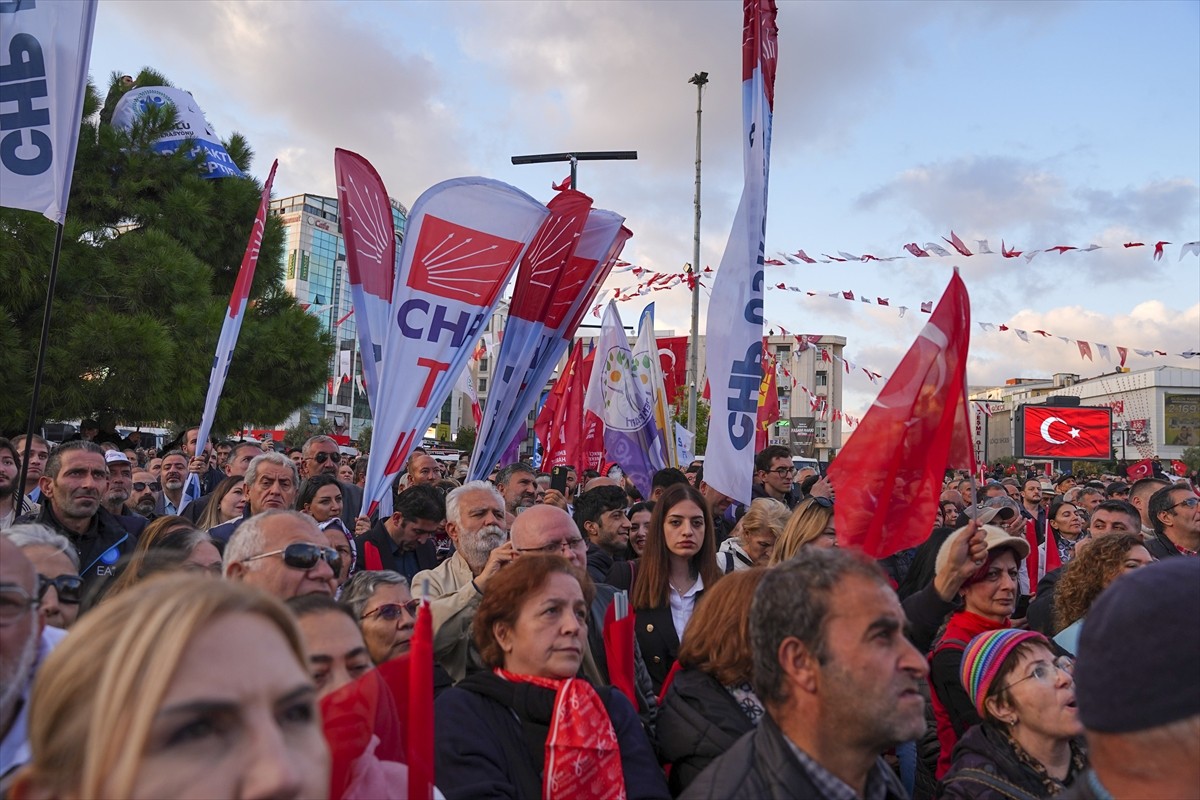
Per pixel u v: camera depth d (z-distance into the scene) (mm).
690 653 3180
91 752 1020
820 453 71062
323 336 18328
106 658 1071
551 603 2924
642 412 9688
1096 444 44375
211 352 15570
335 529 4590
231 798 1058
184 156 17172
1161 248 9711
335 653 2205
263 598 1186
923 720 2064
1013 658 2914
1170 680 1466
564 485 9500
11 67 4230
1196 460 62000
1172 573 1546
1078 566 4117
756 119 5715
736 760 2199
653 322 10531
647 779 2830
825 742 2086
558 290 6391
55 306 13477
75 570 2820
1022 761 2904
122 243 15047
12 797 1089
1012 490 12922
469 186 5547
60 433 14797
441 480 8445
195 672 1068
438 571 4676
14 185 4207
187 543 3574
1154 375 66062
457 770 2656
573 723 2711
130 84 19000
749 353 5559
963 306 3602
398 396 5336
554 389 11508
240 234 17969
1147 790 1485
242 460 6777
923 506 3455
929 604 3473
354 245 5656
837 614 2088
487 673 2943
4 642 1771
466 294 5496
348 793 1802
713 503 6906
